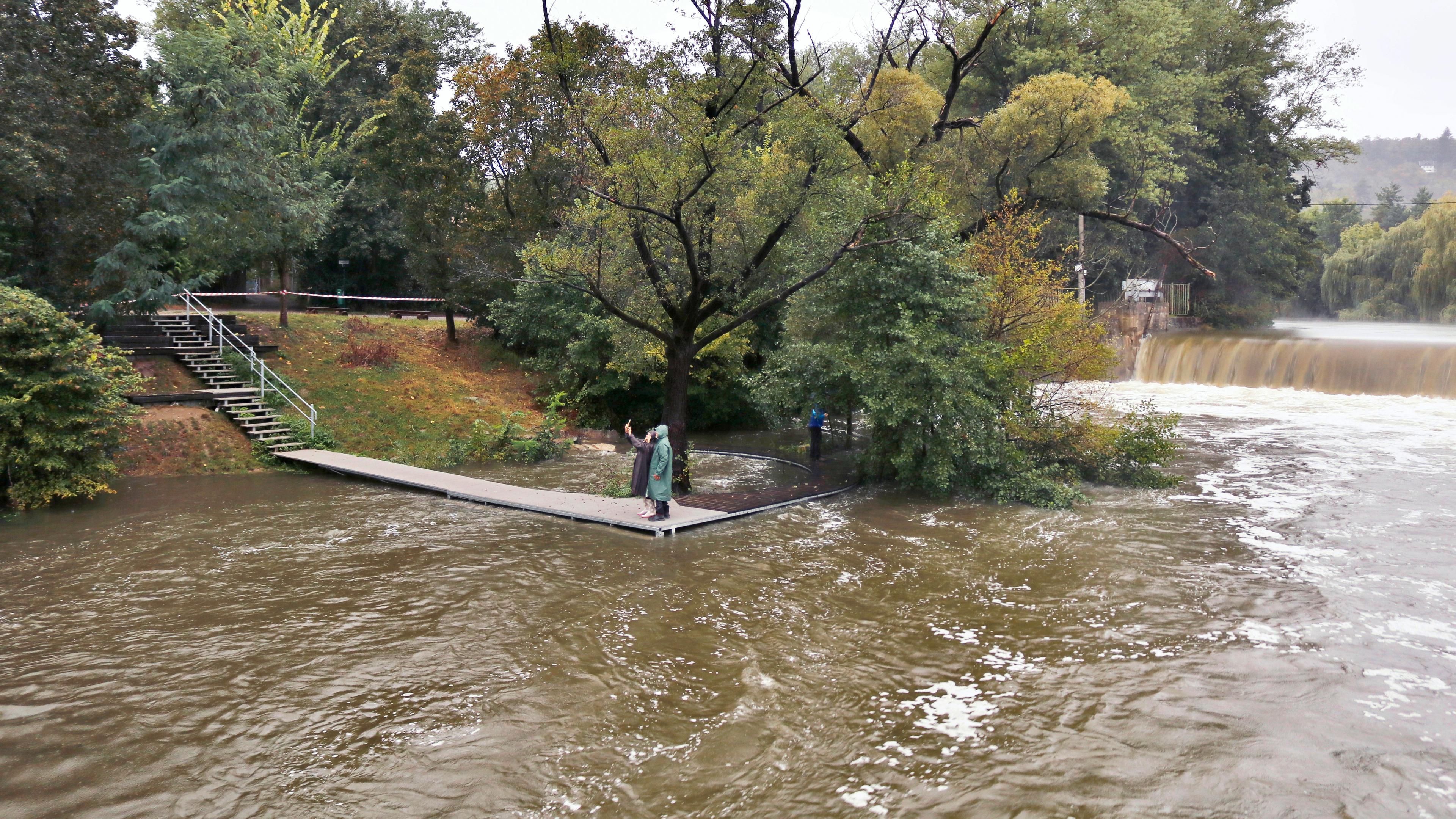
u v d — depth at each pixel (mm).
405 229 29672
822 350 18516
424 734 7266
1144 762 6730
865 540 13836
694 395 27578
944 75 38531
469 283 28859
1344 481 18141
